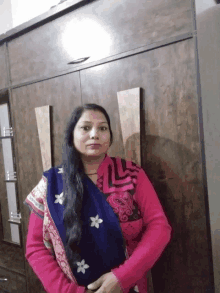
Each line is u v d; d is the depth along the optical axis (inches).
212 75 38.0
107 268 30.0
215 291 36.8
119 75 43.4
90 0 45.3
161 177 40.3
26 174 59.6
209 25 37.6
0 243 68.3
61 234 30.6
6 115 67.2
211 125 37.5
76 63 48.4
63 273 31.5
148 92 40.6
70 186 31.5
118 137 44.6
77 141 33.0
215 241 37.2
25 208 60.1
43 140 54.0
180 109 37.7
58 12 49.1
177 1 36.4
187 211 38.0
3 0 72.0
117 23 42.7
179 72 37.3
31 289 59.6
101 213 30.8
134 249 32.0
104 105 45.8
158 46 38.6
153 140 40.8
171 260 39.8
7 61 60.8
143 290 33.4
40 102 55.1
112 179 33.3
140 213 34.1
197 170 36.8
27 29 55.3
